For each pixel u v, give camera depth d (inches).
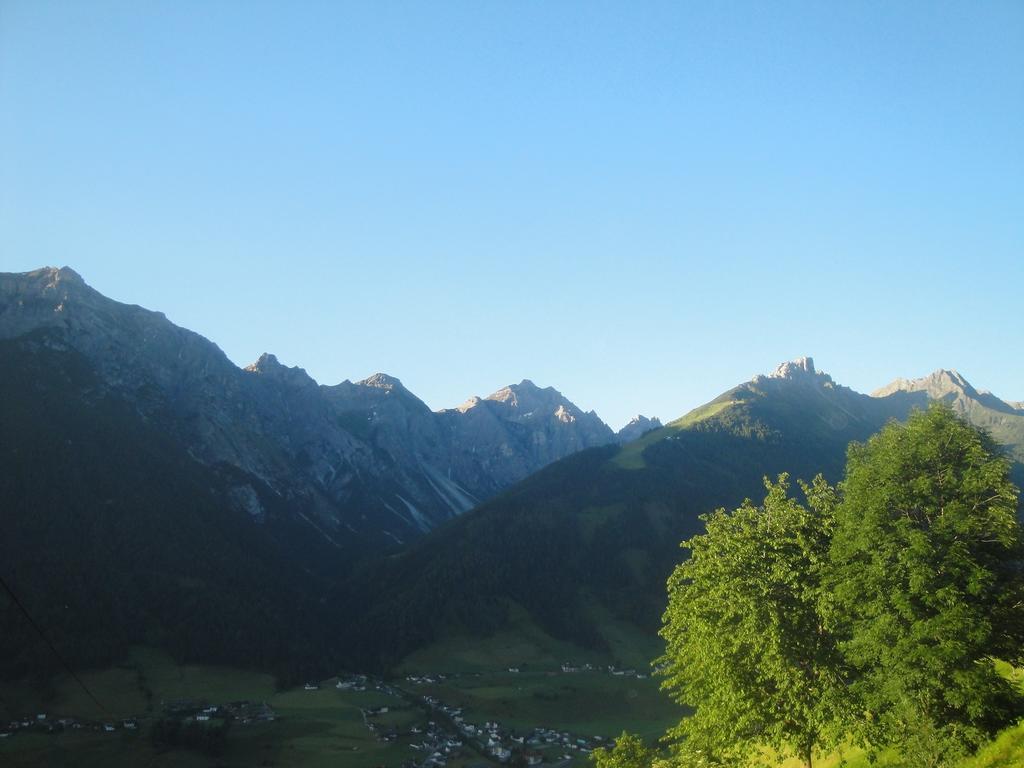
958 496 1475.1
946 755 1375.5
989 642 1408.7
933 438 1519.4
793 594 1616.6
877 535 1481.3
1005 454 1504.7
